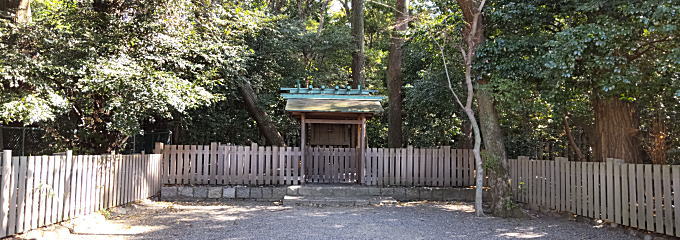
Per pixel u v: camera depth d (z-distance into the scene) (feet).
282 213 28.86
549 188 29.43
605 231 23.11
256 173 37.42
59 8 32.24
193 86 31.09
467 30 31.65
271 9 60.34
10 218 17.13
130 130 28.30
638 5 22.24
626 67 23.70
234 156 37.42
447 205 34.50
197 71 35.76
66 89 28.27
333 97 40.45
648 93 27.68
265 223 24.71
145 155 32.65
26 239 17.53
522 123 49.26
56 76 26.37
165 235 20.85
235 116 55.67
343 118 40.63
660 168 20.29
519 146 53.98
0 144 31.94
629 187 22.25
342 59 68.85
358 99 40.34
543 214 29.45
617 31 22.48
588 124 40.68
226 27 38.52
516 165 34.22
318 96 40.57
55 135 34.71
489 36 33.35
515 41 28.68
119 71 25.09
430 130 60.90
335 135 43.32
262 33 51.44
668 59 21.18
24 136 34.50
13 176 17.28
